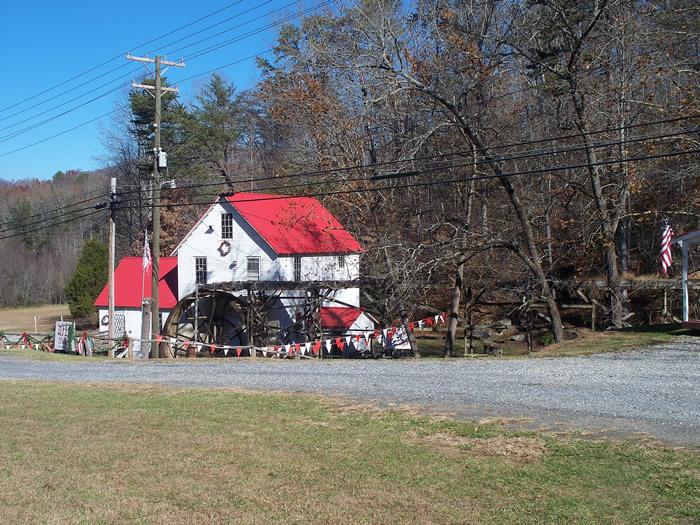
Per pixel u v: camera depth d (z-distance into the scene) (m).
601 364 16.66
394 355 30.33
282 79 33.25
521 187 32.69
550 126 31.03
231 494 8.41
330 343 30.75
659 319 30.09
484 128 26.50
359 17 27.84
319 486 8.53
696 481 7.76
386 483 8.51
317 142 32.50
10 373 22.77
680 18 26.34
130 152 63.12
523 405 12.26
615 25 24.30
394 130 30.47
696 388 12.95
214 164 60.06
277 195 39.66
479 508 7.49
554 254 34.50
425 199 32.97
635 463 8.55
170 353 32.56
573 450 9.27
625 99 25.89
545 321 33.00
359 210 32.09
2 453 10.96
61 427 12.73
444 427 11.01
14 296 77.12
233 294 35.62
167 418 13.02
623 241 34.47
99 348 34.00
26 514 8.02
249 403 14.06
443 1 26.86
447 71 26.84
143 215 56.72
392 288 28.83
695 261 34.50
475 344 33.34
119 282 42.22
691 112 24.34
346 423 11.77
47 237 87.75
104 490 8.80
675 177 25.75
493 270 32.12
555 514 7.15
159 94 29.48
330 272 37.47
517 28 25.52
